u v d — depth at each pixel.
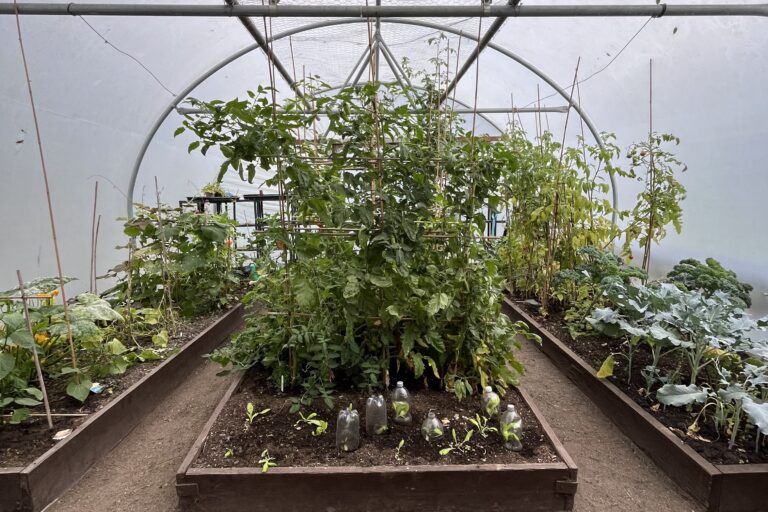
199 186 6.35
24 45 3.03
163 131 5.12
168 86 4.52
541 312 4.06
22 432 2.10
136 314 3.35
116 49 3.64
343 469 1.82
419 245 2.30
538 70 4.82
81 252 4.03
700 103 3.55
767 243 3.12
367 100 2.27
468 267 2.47
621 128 4.71
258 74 5.67
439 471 1.82
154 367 2.87
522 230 4.46
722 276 3.04
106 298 3.76
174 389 3.01
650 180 3.76
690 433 2.18
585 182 4.16
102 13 2.91
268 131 2.00
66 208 3.81
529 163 4.25
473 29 4.34
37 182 3.46
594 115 5.01
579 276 3.58
